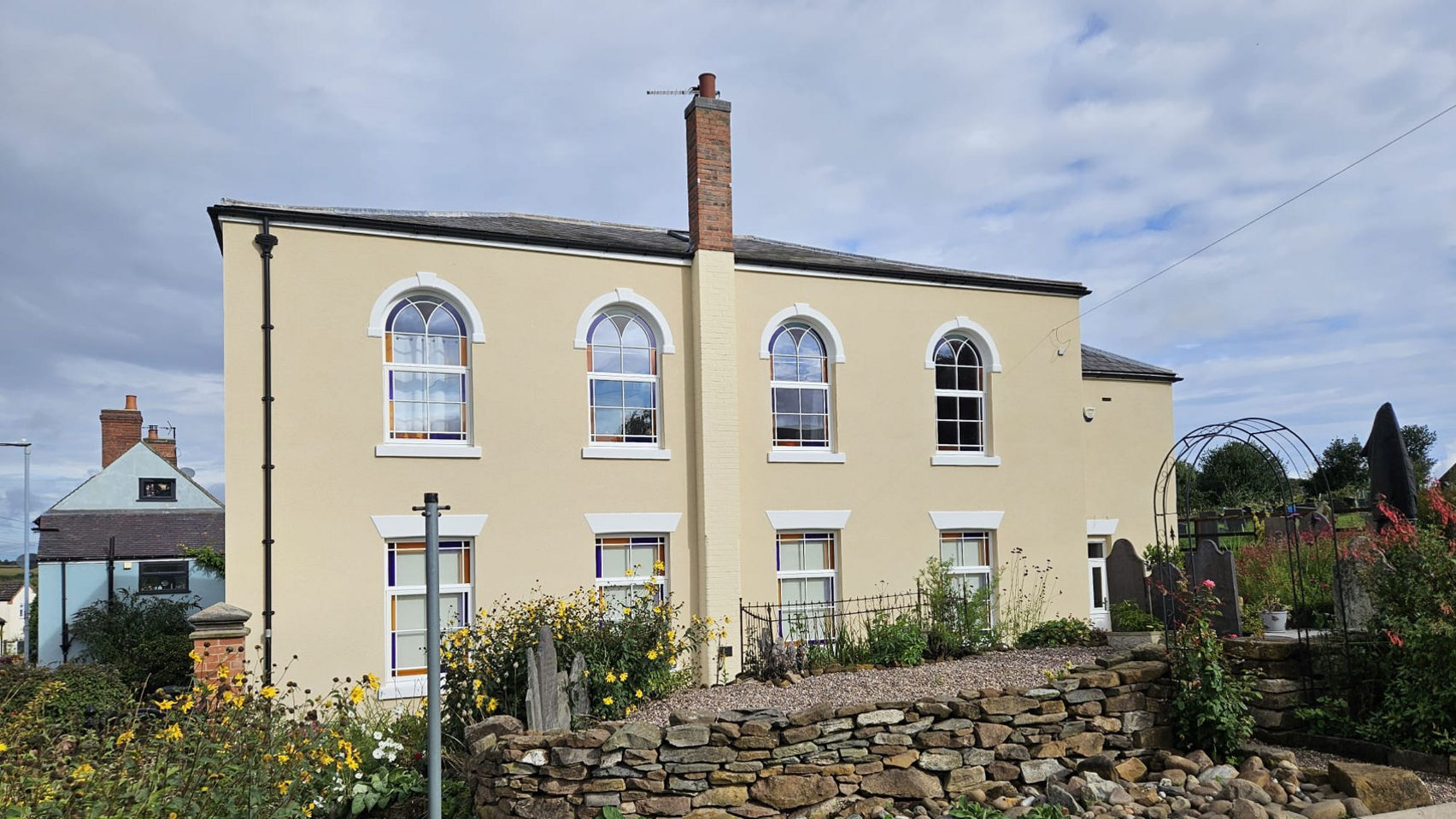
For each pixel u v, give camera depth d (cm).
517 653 919
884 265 1584
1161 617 1227
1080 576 1638
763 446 1430
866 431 1498
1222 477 2119
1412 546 883
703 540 1356
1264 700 917
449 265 1259
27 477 2605
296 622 1147
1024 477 1609
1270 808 730
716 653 1330
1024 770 855
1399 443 1020
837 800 798
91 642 2244
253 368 1151
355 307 1207
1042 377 1644
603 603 1170
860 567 1473
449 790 829
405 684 1180
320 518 1168
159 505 3062
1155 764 875
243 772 696
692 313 1402
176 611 2341
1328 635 932
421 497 1222
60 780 661
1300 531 1230
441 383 1265
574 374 1321
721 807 774
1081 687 893
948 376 1587
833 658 1245
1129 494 1848
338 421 1187
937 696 896
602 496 1323
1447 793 757
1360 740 863
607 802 759
